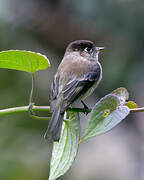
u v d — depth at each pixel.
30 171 10.80
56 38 13.02
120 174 11.89
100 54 11.38
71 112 6.22
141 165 12.02
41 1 12.98
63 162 5.44
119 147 12.48
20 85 12.02
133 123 12.70
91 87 7.62
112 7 11.16
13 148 11.00
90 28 11.89
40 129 11.59
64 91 6.90
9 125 11.34
